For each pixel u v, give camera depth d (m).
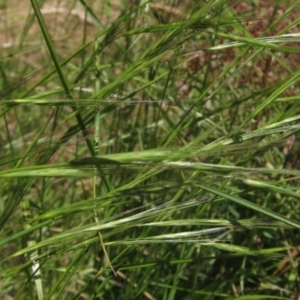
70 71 0.47
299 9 0.36
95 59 0.33
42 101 0.25
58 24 0.72
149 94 0.40
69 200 0.48
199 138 0.28
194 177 0.28
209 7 0.26
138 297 0.35
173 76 0.41
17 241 0.38
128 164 0.22
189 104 0.41
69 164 0.23
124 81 0.27
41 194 0.39
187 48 0.44
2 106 0.27
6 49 0.60
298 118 0.26
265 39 0.27
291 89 0.39
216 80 0.33
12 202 0.28
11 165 0.29
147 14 0.39
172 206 0.26
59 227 0.47
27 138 0.53
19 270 0.28
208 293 0.35
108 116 0.49
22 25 0.74
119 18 0.31
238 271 0.38
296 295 0.37
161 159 0.23
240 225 0.27
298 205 0.39
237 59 0.32
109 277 0.32
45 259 0.29
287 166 0.40
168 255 0.35
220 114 0.41
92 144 0.29
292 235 0.40
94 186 0.30
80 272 0.39
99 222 0.26
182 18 0.30
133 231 0.37
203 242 0.29
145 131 0.43
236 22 0.29
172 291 0.36
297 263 0.38
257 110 0.29
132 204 0.38
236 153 0.23
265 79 0.40
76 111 0.28
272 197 0.39
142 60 0.27
